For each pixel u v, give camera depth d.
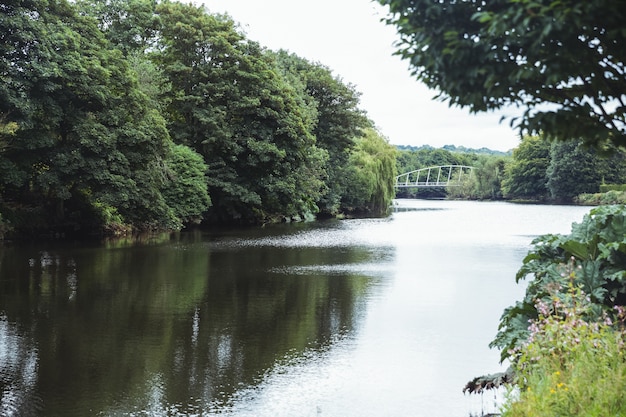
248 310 13.32
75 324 11.86
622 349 5.49
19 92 24.58
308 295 15.14
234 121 42.72
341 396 8.05
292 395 8.09
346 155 58.09
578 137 3.94
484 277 18.30
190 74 41.69
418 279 17.83
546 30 3.20
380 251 25.70
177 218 34.94
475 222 47.03
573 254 8.74
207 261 21.56
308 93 55.78
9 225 26.73
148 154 30.06
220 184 40.44
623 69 3.75
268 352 10.08
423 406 7.69
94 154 27.70
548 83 3.54
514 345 7.34
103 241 27.95
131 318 12.42
